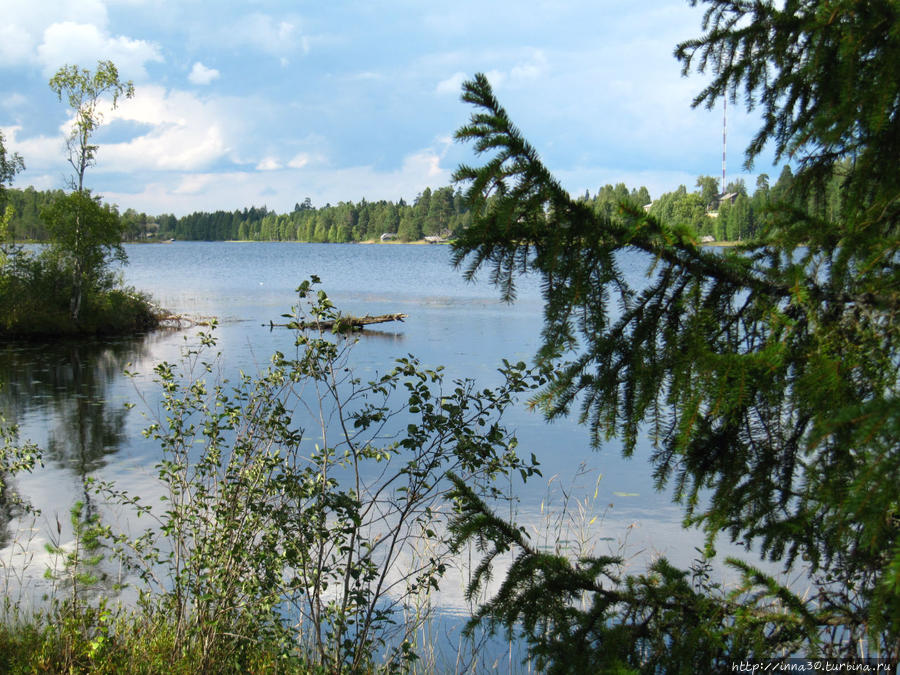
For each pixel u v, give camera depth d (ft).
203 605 14.12
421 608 17.24
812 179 8.49
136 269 233.35
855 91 6.33
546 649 7.21
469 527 7.97
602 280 6.82
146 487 28.66
